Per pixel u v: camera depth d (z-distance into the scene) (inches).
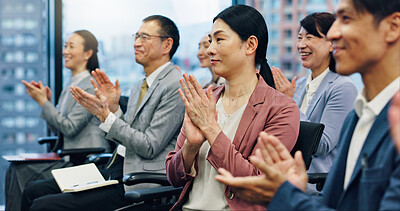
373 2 33.6
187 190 58.6
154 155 77.9
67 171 80.2
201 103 52.1
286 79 76.9
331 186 40.2
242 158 51.7
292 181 36.6
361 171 35.3
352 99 75.7
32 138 143.4
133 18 129.7
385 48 34.6
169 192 63.7
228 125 57.1
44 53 143.7
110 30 130.0
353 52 35.3
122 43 128.2
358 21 34.6
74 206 76.2
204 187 56.1
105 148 108.7
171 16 124.4
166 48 87.3
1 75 142.6
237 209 51.8
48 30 143.6
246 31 56.1
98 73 82.1
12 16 141.8
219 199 54.6
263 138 36.9
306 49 81.4
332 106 76.1
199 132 53.6
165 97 80.0
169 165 58.6
